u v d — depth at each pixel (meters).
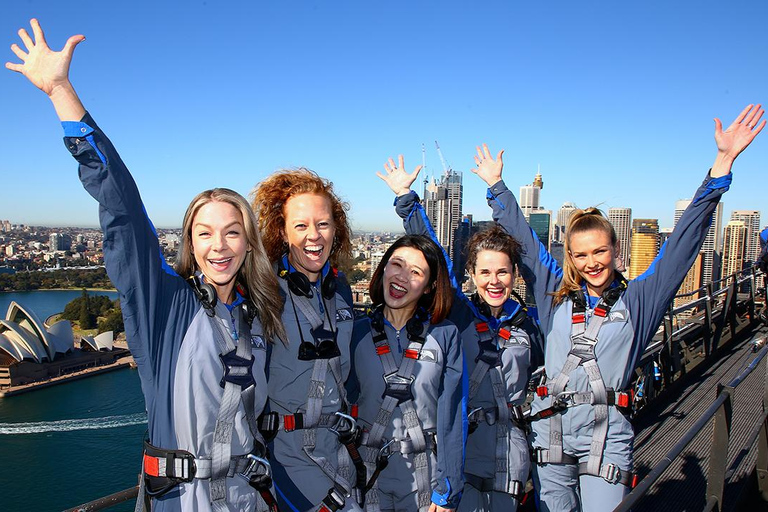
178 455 1.80
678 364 6.64
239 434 1.90
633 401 2.70
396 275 2.47
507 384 2.85
